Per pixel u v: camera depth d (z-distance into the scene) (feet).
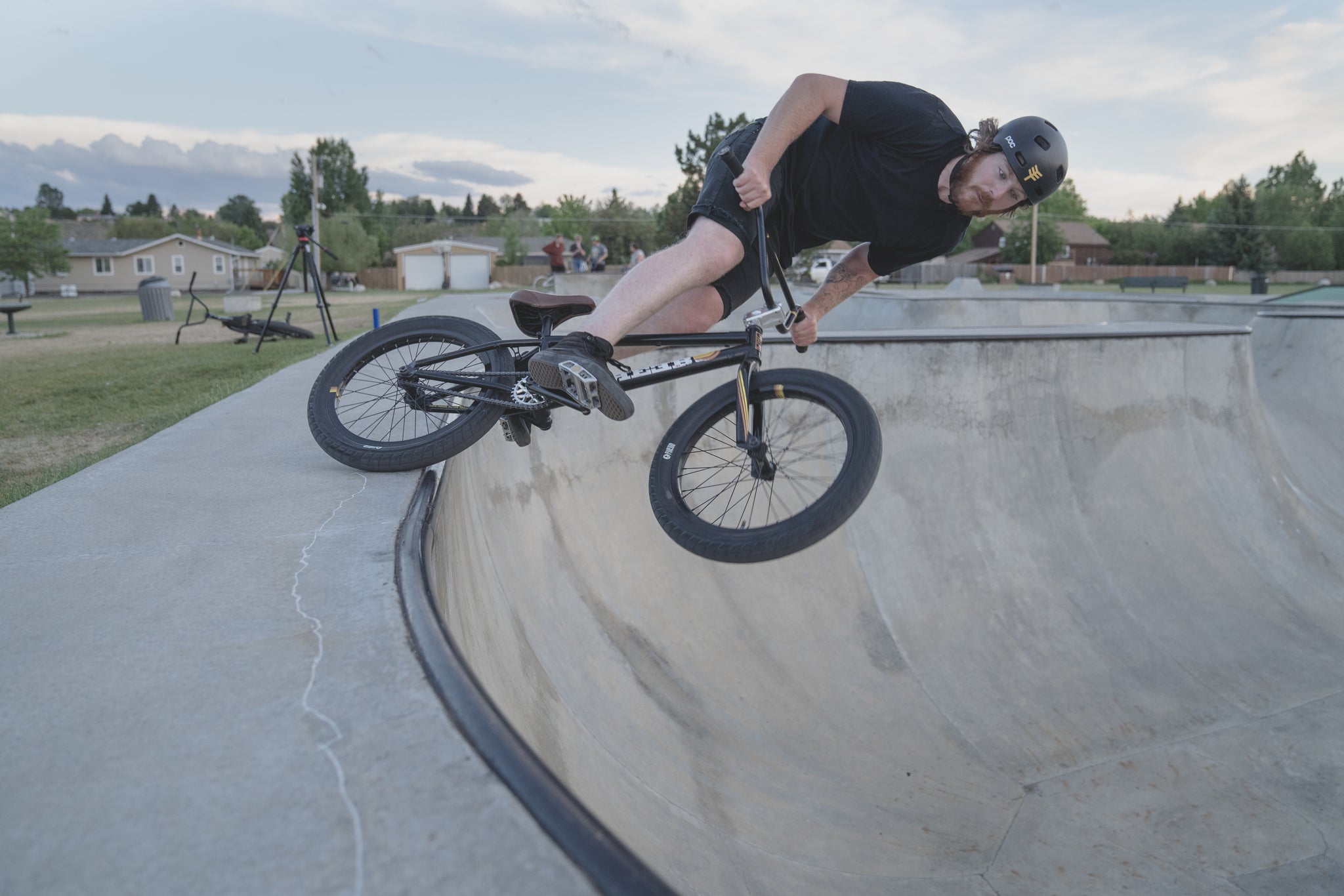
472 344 10.31
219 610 6.41
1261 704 16.12
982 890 11.35
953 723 15.07
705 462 16.65
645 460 18.25
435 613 6.16
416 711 4.93
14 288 164.35
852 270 10.14
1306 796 13.53
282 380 18.97
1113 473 20.97
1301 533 22.58
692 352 19.75
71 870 3.66
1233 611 19.10
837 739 14.24
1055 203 253.44
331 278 166.30
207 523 8.54
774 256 9.18
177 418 16.51
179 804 4.10
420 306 55.26
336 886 3.51
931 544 18.42
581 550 15.87
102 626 6.15
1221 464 22.94
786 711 14.56
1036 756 14.44
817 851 11.54
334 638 5.93
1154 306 52.54
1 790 4.24
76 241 190.19
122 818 4.00
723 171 8.77
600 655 13.82
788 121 8.25
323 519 8.61
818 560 17.44
